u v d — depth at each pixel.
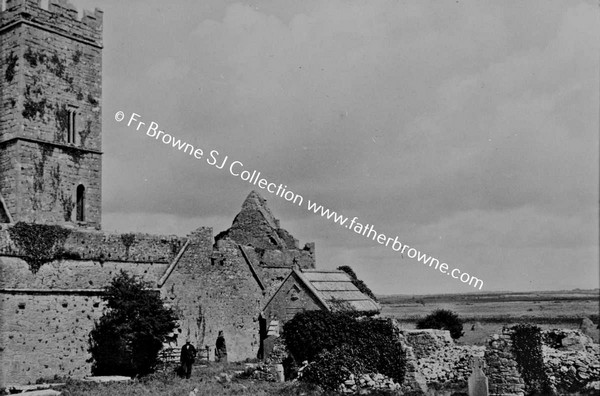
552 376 36.41
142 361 42.88
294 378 39.44
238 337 54.19
